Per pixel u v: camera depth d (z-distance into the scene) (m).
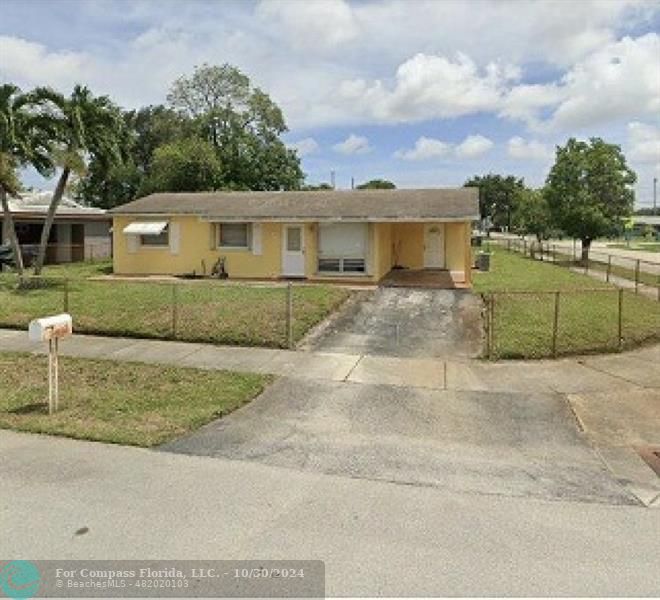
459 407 7.83
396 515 4.76
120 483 5.29
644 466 6.02
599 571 3.95
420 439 6.67
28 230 30.08
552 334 11.62
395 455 6.16
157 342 11.43
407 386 8.71
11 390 8.24
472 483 5.48
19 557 4.04
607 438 6.83
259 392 8.32
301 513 4.76
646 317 14.21
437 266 22.75
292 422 7.17
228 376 9.02
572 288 18.80
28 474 5.46
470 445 6.52
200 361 9.98
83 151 18.77
